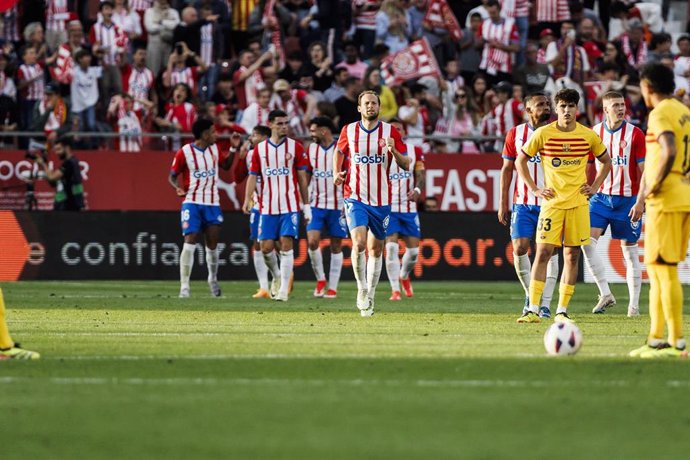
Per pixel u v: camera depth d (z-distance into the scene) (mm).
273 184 61656
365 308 50156
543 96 48969
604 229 54312
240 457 20656
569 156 45625
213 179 64188
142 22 86250
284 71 86375
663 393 27766
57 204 76688
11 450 21359
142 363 32562
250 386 28438
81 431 23062
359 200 49094
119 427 23422
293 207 61781
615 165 53875
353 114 83062
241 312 52719
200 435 22625
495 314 52062
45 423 23875
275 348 36656
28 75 82062
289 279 61656
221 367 31703
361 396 27000
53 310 53531
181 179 76500
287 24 89625
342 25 90500
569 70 88750
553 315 51938
